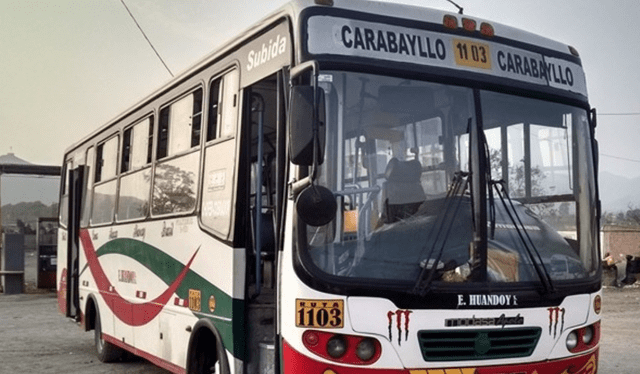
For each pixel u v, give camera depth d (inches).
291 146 199.9
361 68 221.6
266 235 260.8
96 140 467.2
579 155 253.3
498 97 238.8
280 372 219.1
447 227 220.7
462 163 228.4
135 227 370.9
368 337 207.5
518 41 249.3
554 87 252.1
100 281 439.2
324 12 223.5
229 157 264.8
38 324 674.8
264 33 247.6
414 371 209.5
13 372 419.2
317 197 199.9
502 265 224.5
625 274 1054.4
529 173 239.5
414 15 233.9
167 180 329.1
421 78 228.7
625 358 447.2
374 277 211.5
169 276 318.0
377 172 218.7
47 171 1061.1
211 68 289.9
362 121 219.0
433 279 214.8
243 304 251.4
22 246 1021.8
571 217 245.6
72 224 514.0
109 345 438.3
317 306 207.0
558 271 235.5
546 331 227.9
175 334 307.4
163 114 343.0
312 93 200.8
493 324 219.0
